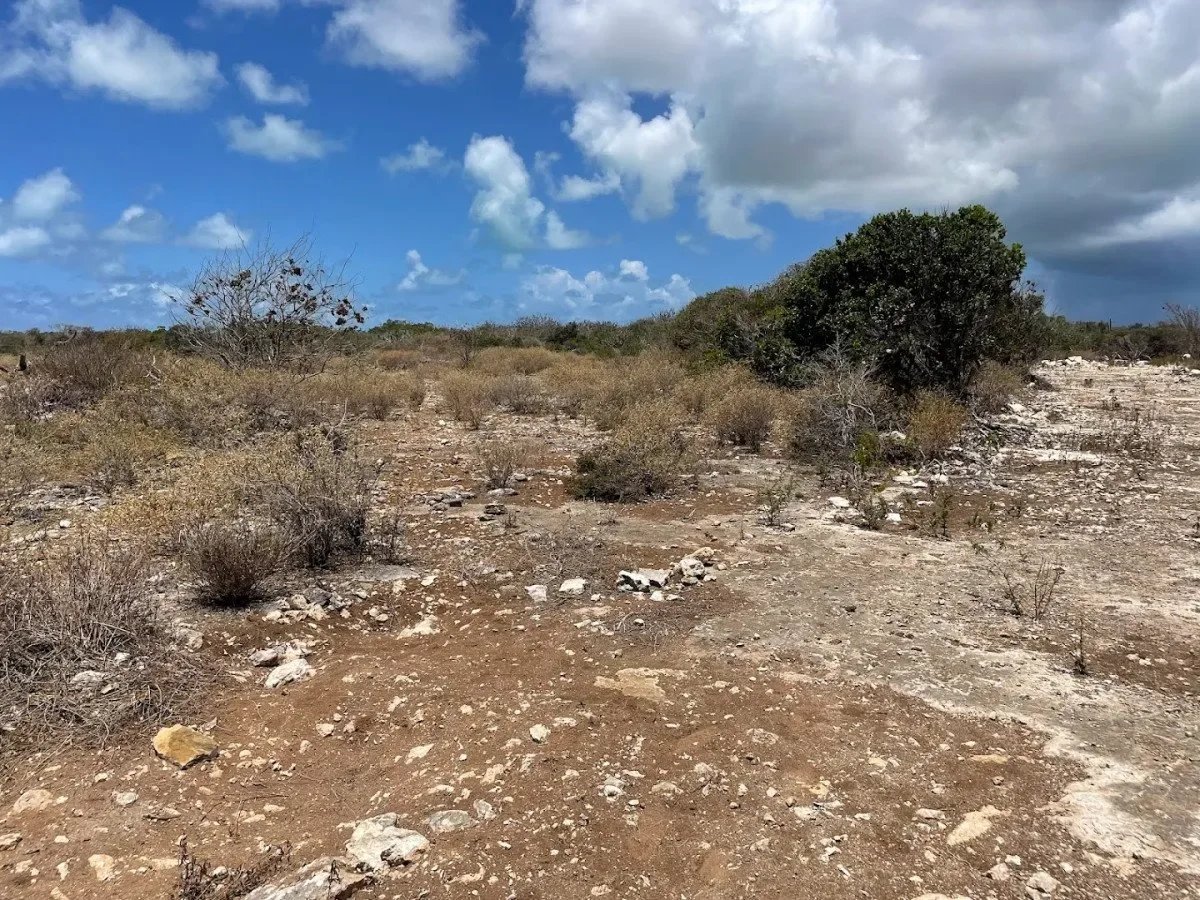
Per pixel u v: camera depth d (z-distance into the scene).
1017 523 7.43
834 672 4.33
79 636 4.24
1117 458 10.67
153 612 4.66
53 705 3.80
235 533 5.32
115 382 13.09
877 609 5.22
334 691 4.15
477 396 15.52
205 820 3.14
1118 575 5.90
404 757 3.59
